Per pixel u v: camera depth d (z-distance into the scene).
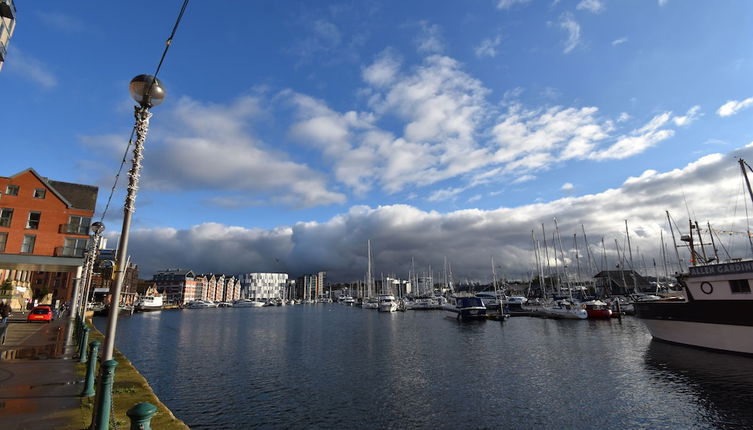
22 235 49.97
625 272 130.38
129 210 9.00
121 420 11.09
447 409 22.69
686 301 37.00
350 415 21.98
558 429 19.62
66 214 52.91
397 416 21.73
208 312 157.00
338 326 79.75
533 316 89.56
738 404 22.42
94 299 132.88
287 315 130.12
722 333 33.44
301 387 28.00
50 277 100.06
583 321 74.06
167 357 41.59
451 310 92.06
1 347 24.95
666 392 25.03
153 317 116.81
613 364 33.69
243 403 24.31
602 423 20.28
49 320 45.97
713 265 34.00
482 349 43.97
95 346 13.62
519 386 27.34
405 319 96.12
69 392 13.66
